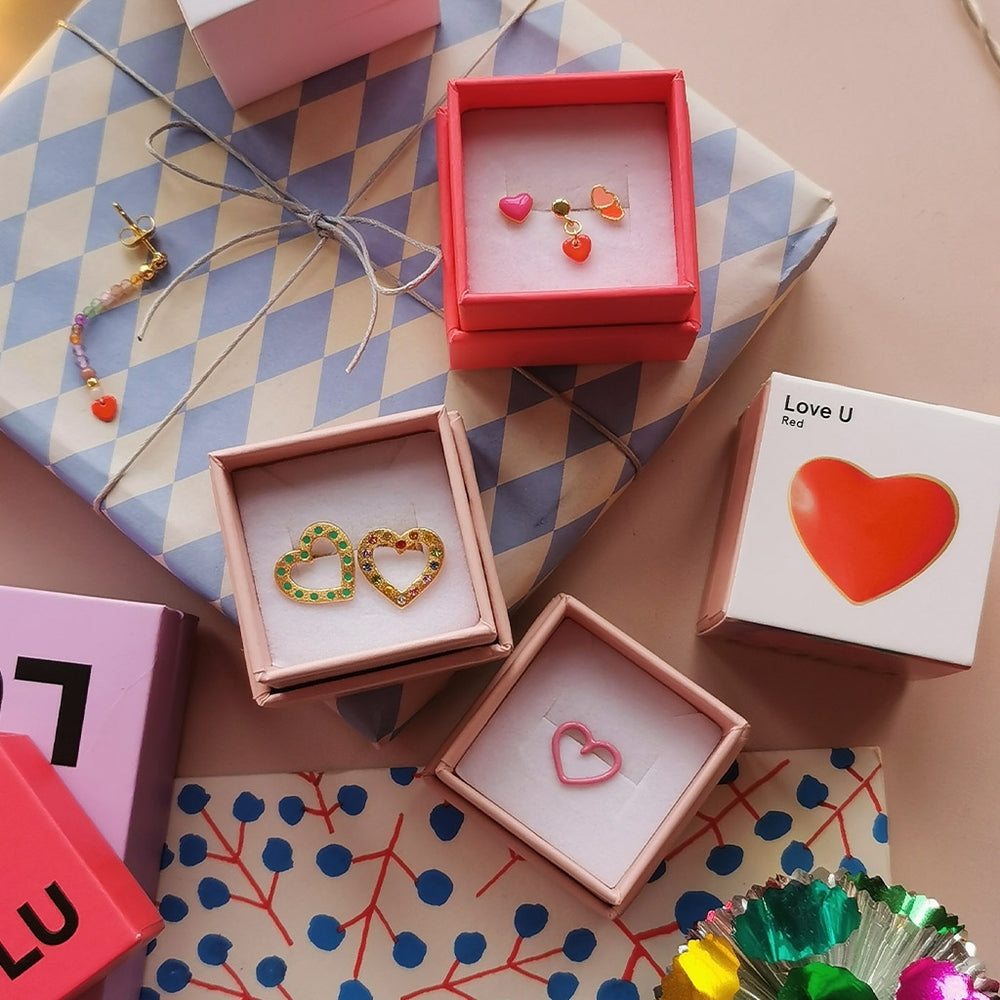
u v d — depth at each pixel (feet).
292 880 0.86
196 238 0.82
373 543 0.71
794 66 0.92
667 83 0.73
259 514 0.73
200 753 0.88
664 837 0.76
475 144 0.75
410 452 0.74
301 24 0.76
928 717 0.89
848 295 0.91
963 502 0.76
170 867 0.86
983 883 0.88
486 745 0.80
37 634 0.79
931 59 0.92
